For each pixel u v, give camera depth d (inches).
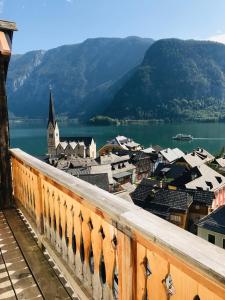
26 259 154.5
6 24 174.4
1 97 214.5
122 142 4232.3
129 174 2410.2
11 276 140.9
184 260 52.1
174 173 2402.8
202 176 1803.6
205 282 51.0
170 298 61.7
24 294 127.8
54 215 139.4
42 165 145.6
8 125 223.9
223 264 47.4
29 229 191.0
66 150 3809.1
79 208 106.9
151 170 2906.0
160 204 1469.0
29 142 5871.1
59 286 131.3
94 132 7337.6
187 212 1446.9
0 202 228.4
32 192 175.9
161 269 63.4
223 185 1811.0
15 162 218.7
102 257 95.1
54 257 136.9
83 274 110.7
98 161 2459.4
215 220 1092.5
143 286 70.9
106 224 87.1
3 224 200.8
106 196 87.8
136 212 72.9
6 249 166.7
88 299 104.8
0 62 194.7
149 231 61.4
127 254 75.5
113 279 87.7
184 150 4436.5
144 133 6825.8
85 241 104.8
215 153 4104.3
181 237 57.5
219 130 6998.0
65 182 108.1
